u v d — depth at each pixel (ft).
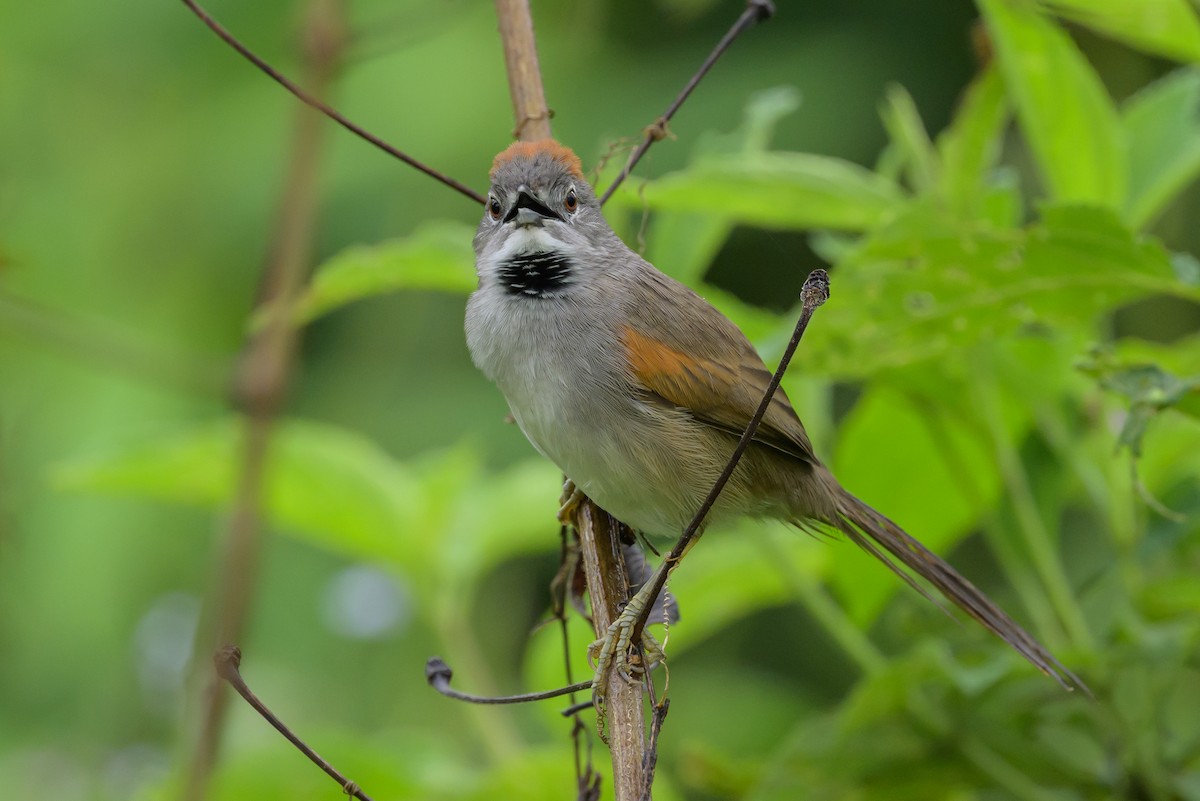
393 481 30.94
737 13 46.96
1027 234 23.29
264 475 22.85
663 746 42.80
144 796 28.63
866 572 29.30
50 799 38.06
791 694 45.21
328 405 45.70
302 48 24.45
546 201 26.45
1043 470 28.40
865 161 46.11
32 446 38.42
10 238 39.73
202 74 45.03
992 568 46.11
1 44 43.73
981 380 26.68
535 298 26.12
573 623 30.25
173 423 40.24
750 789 29.48
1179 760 25.75
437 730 40.86
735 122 45.55
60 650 39.27
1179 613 25.18
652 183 25.68
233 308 43.80
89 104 44.11
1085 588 28.02
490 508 32.24
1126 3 25.44
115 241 43.32
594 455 25.67
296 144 24.26
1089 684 25.54
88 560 39.63
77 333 28.25
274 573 42.75
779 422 26.45
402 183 44.04
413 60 44.78
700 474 25.98
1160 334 42.32
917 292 24.39
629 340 25.68
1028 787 26.30
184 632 40.29
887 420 29.30
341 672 41.96
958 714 26.21
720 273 49.08
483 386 45.24
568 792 27.89
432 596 32.12
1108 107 26.53
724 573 30.01
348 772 28.68
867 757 26.86
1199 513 26.14
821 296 17.12
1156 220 41.22
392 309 46.32
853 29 47.57
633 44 47.14
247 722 40.16
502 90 44.75
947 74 47.16
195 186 44.14
